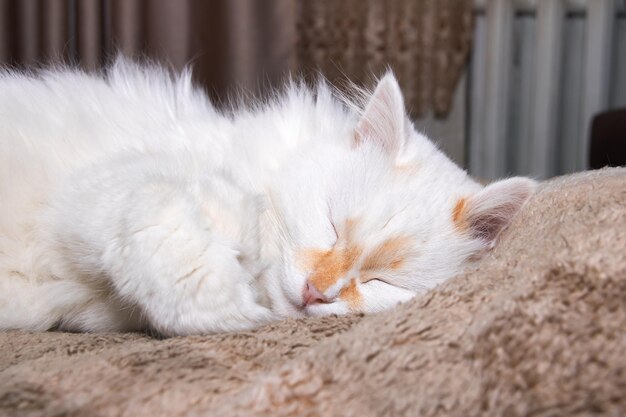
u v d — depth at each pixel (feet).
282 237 1.73
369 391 1.19
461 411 1.15
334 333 1.43
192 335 1.48
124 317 1.65
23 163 1.65
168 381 1.25
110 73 2.18
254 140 1.83
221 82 3.63
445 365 1.23
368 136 1.86
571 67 4.05
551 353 1.19
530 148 4.01
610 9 3.86
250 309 1.53
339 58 3.76
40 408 1.20
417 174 1.82
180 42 3.51
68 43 3.44
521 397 1.14
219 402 1.20
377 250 1.70
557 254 1.37
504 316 1.26
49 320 1.64
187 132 1.81
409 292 1.74
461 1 3.77
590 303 1.25
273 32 3.65
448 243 1.77
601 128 3.04
